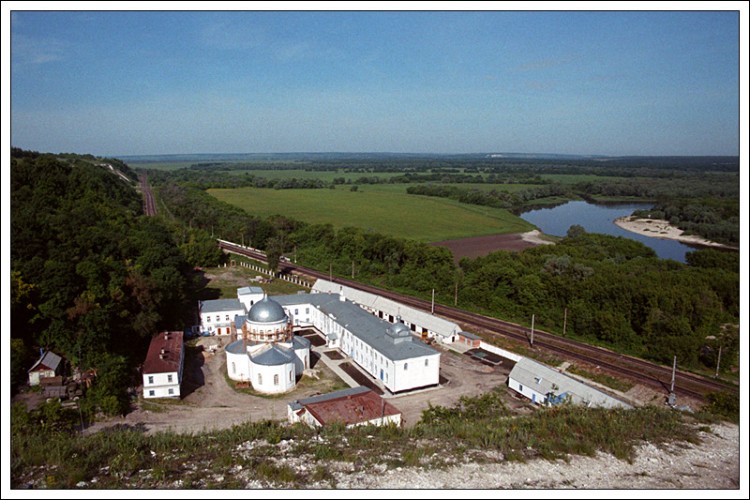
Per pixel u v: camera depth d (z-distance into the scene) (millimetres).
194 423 58531
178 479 32250
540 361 78438
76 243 90500
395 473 33250
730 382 69250
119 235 105062
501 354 82375
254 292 104000
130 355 76062
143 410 61500
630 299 95312
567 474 33688
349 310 88500
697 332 86250
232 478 32500
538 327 93625
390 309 99938
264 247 170500
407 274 127750
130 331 78062
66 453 35406
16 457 34406
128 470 33344
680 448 39188
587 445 37781
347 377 74250
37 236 85875
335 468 34031
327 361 80500
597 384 70875
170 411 61688
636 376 71375
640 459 36625
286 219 187000
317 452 36312
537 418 47406
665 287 99562
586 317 90938
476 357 80688
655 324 87688
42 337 69625
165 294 85812
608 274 111812
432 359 69875
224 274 139125
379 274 139000
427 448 37625
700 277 111062
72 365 67875
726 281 108188
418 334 92312
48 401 56188
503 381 72438
